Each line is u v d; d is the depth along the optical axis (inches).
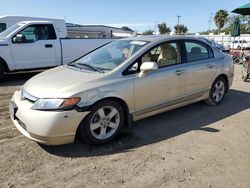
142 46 183.9
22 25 355.9
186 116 209.2
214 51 231.3
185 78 199.0
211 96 229.5
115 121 164.7
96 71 169.3
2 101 253.3
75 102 144.7
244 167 138.9
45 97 144.3
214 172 134.1
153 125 191.0
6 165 138.9
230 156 149.6
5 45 336.5
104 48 207.6
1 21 581.9
